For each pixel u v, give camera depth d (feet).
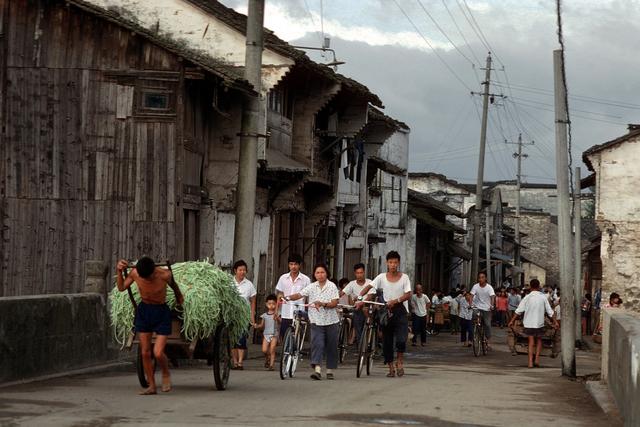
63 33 92.48
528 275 374.84
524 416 48.52
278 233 124.77
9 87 92.58
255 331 112.27
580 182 159.12
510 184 422.41
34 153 92.22
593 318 181.68
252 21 83.35
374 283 71.92
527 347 106.63
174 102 91.25
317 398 52.03
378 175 184.44
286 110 118.42
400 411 47.44
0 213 91.97
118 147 91.71
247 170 83.51
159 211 90.99
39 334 56.44
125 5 103.96
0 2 92.99
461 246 272.31
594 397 58.39
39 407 43.93
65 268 91.61
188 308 52.13
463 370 86.38
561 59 84.89
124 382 56.80
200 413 43.70
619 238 146.20
